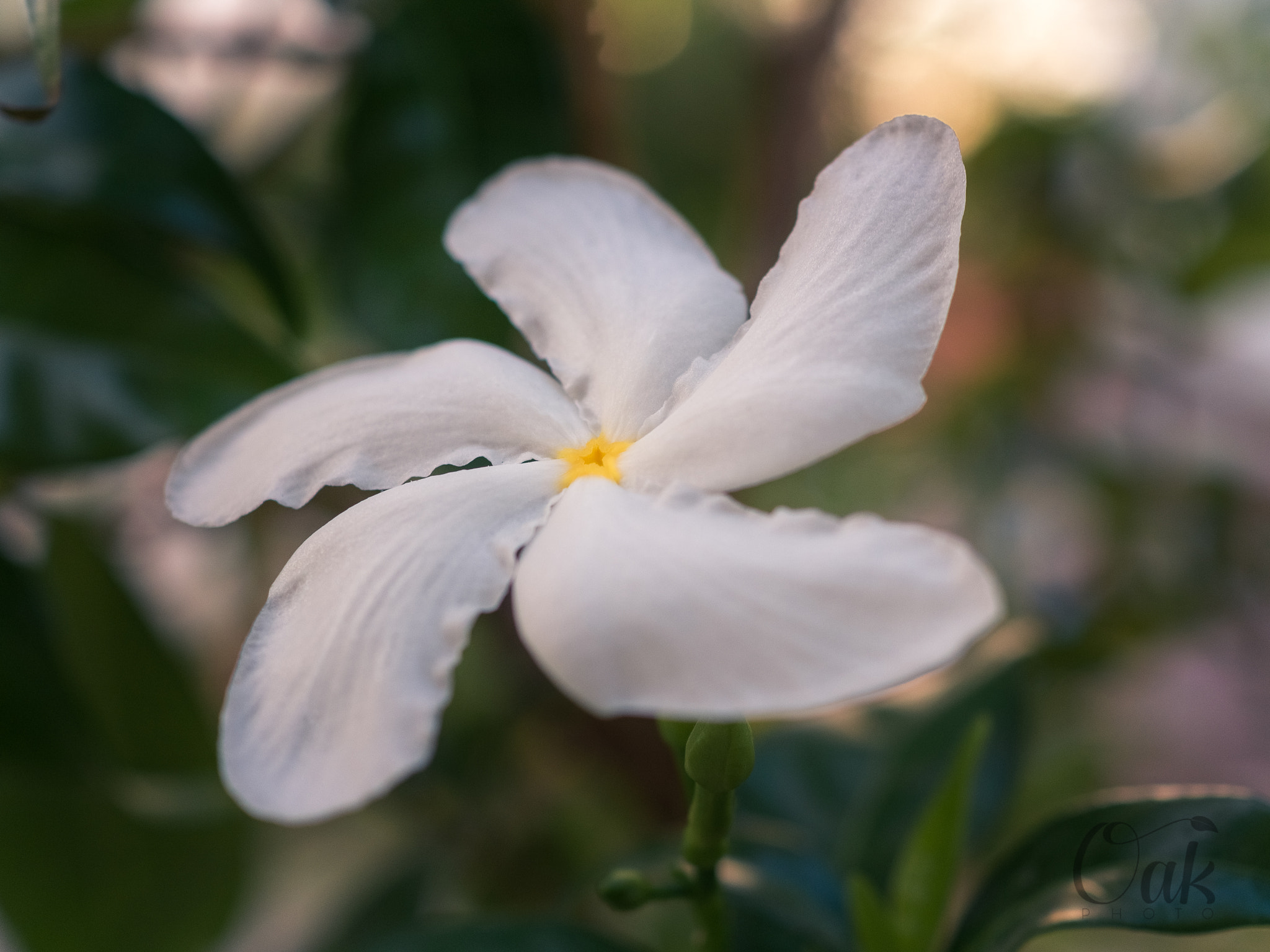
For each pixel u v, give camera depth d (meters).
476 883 0.24
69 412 0.17
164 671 0.19
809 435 0.13
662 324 0.14
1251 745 0.30
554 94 0.19
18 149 0.17
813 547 0.12
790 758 0.18
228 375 0.18
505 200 0.15
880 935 0.15
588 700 0.12
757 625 0.12
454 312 0.18
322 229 0.20
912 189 0.13
